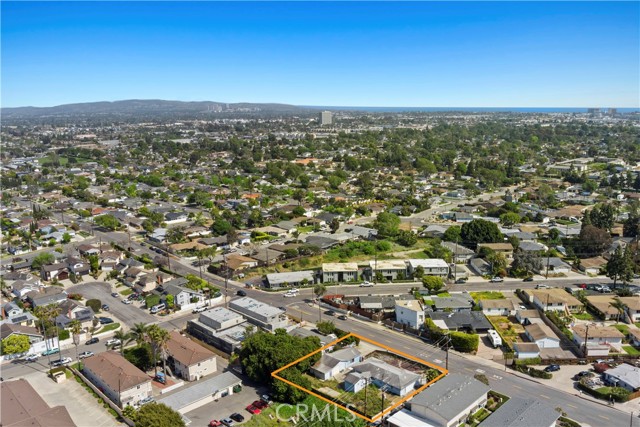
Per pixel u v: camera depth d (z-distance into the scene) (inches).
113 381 2800.2
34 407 2546.8
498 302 3998.5
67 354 3361.2
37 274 4948.3
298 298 4330.7
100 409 2719.0
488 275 4766.2
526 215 6845.5
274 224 6732.3
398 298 4170.8
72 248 5782.5
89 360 3080.7
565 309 3905.0
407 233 5861.2
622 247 5201.8
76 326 3472.0
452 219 6948.8
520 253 4862.2
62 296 4190.5
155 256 5438.0
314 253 5369.1
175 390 2906.0
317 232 6343.5
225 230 6230.3
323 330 3538.4
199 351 3100.4
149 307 4124.0
